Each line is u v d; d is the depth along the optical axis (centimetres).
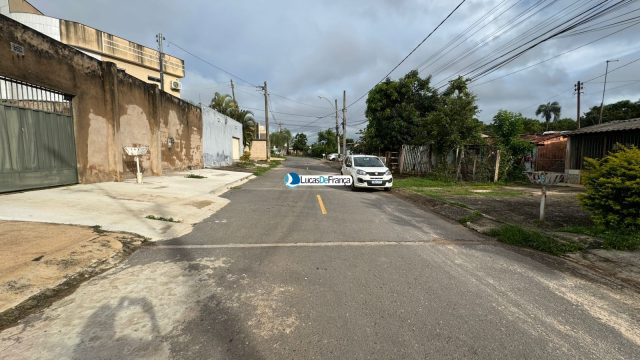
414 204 1041
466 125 1645
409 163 2209
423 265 461
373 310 329
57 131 950
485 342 280
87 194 879
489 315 326
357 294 364
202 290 365
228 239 577
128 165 1323
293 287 379
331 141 7244
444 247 553
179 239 573
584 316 330
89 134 1070
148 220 673
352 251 518
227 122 2816
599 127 1550
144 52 2434
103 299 341
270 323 301
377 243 568
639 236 565
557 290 389
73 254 443
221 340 273
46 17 1869
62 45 948
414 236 623
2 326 288
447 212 880
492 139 1816
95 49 2069
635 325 315
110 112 1152
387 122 2298
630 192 573
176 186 1191
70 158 1000
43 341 268
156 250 509
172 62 2722
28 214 629
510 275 432
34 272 382
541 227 680
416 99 2306
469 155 1742
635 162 591
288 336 281
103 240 511
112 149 1170
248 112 3766
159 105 1572
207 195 1070
